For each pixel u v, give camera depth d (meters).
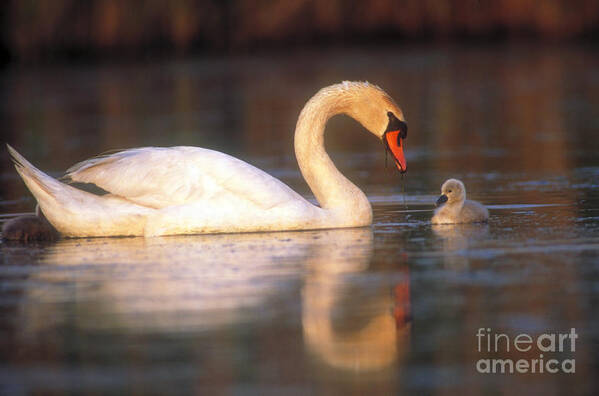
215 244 12.99
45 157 26.42
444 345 8.56
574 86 43.62
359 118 15.03
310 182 14.74
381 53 61.19
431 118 34.72
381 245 12.80
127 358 8.33
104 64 58.09
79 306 9.89
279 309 9.63
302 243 13.02
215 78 51.66
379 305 9.70
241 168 13.89
